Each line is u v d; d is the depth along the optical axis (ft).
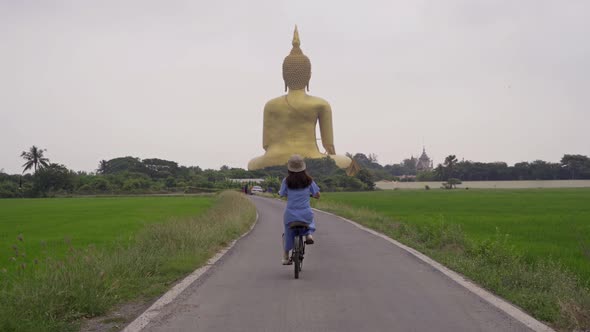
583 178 523.70
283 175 415.44
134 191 339.77
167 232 49.14
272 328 21.75
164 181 388.78
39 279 27.50
